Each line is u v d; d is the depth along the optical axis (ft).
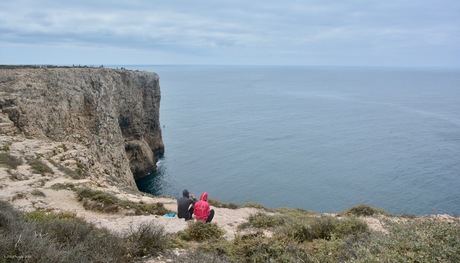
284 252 31.91
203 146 274.36
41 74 149.28
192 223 42.27
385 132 333.62
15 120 118.42
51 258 23.52
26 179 69.51
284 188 183.42
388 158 240.12
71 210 53.42
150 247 31.78
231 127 357.00
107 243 29.35
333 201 165.99
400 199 167.22
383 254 22.84
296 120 404.57
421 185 186.70
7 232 25.90
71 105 149.48
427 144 282.15
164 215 55.16
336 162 231.50
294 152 257.14
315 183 191.01
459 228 25.43
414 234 25.11
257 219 51.37
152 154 217.97
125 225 45.83
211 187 184.85
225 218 55.77
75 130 146.41
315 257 30.73
